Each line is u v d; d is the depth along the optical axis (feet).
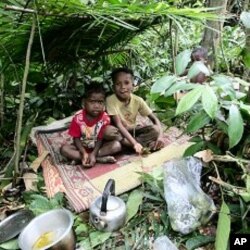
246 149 5.45
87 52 8.84
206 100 4.43
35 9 5.26
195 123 4.96
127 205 5.70
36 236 4.93
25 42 6.68
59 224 5.04
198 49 7.62
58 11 5.66
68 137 7.88
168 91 4.86
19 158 6.72
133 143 7.00
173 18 5.81
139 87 9.78
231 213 5.11
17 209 5.84
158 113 8.16
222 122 4.98
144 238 5.20
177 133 7.61
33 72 8.86
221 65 8.78
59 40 7.18
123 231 5.31
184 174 5.49
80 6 5.47
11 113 8.81
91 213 5.30
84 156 6.76
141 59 10.82
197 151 5.53
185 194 5.31
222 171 5.63
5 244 5.14
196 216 5.23
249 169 5.16
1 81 7.72
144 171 6.46
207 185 5.77
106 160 6.81
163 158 6.84
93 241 5.13
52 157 7.15
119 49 9.36
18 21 5.73
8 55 6.57
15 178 6.32
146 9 5.59
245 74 6.80
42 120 8.93
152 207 5.70
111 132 6.89
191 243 5.01
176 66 5.16
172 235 5.24
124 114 7.35
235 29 10.36
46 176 6.53
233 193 5.22
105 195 5.16
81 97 9.57
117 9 5.51
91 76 9.96
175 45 8.41
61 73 9.19
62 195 5.91
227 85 4.89
